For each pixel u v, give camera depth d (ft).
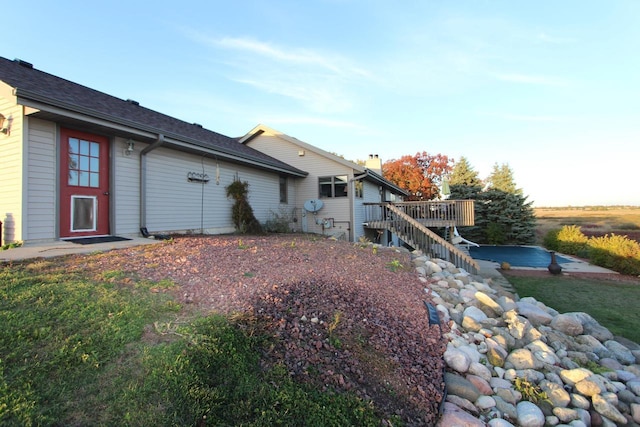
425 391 9.77
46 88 20.40
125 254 16.84
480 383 10.98
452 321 15.01
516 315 16.16
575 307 23.09
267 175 42.83
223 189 34.78
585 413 10.68
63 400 6.14
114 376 6.91
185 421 6.15
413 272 21.31
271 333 9.82
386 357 10.63
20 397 5.96
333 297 13.44
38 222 19.22
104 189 23.25
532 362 12.72
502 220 78.89
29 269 12.88
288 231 43.34
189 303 10.90
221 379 7.54
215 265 15.66
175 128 30.68
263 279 13.93
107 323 8.81
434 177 105.09
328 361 9.48
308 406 7.56
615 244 38.75
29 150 18.89
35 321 8.48
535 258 51.11
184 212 29.86
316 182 48.08
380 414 8.25
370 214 53.36
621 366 14.12
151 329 8.91
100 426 5.73
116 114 23.11
